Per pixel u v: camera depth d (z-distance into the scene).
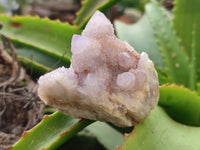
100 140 0.18
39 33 0.21
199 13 0.22
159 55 0.23
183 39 0.22
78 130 0.14
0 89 0.19
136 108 0.12
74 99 0.12
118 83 0.12
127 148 0.12
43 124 0.14
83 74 0.12
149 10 0.23
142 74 0.12
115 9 0.45
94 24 0.12
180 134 0.14
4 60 0.19
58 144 0.13
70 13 0.45
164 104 0.16
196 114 0.17
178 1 0.22
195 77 0.19
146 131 0.13
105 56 0.12
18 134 0.18
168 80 0.19
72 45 0.12
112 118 0.12
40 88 0.12
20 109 0.18
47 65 0.21
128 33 0.25
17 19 0.22
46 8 0.44
